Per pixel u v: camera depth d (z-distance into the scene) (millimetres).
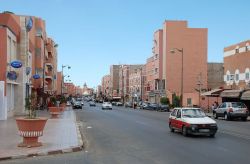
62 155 14039
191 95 79125
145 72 111438
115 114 50812
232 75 53969
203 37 91688
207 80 93125
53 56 99125
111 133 22891
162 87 91625
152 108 76688
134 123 32125
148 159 12828
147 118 40438
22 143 15719
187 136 20812
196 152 14414
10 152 14031
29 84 45844
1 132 21250
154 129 25703
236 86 52625
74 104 77375
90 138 20078
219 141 18266
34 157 13570
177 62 90562
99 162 12336
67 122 31516
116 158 13133
